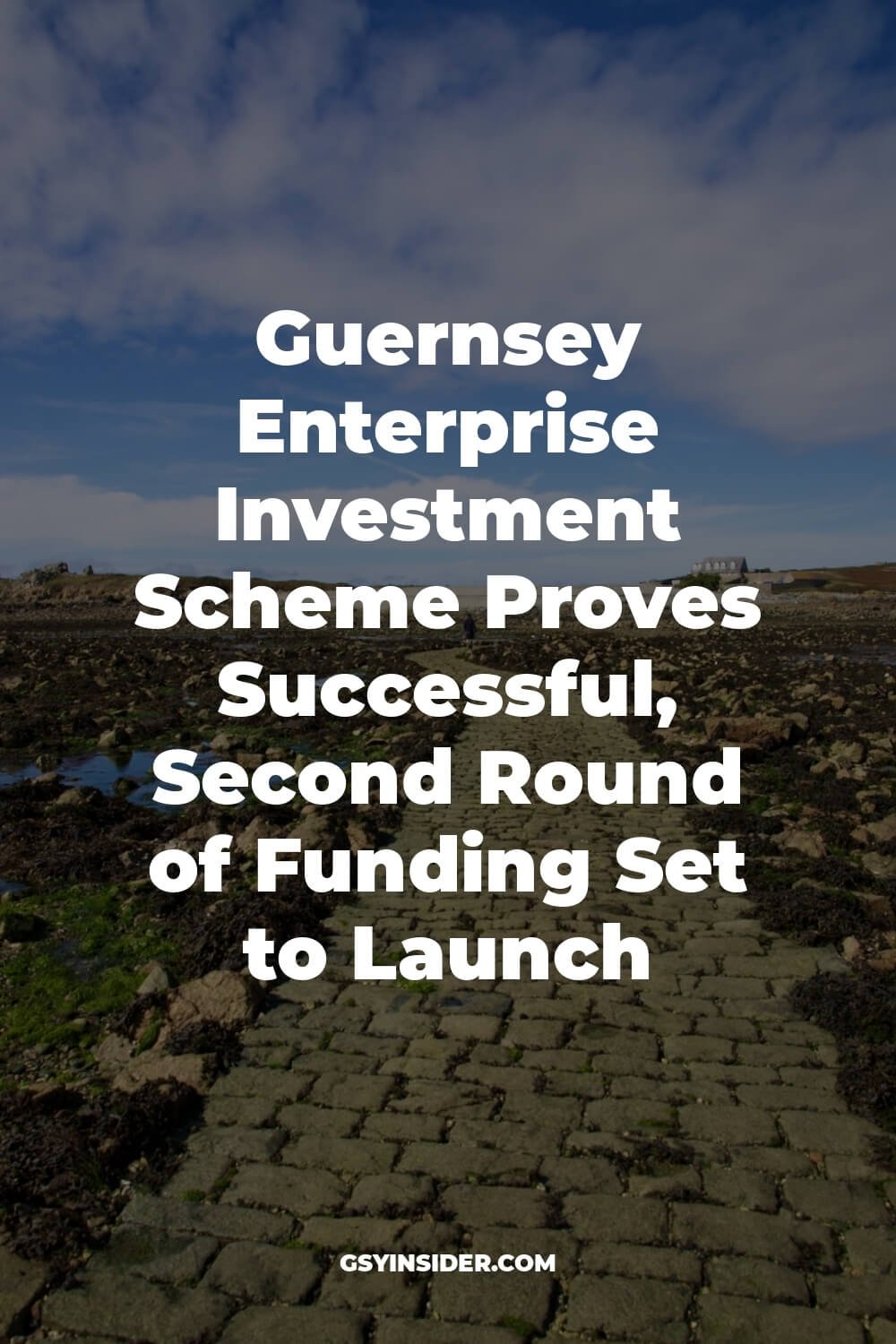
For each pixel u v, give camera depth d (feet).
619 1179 17.95
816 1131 19.48
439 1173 18.19
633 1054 22.71
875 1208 17.16
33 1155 18.39
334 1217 17.02
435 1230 16.63
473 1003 25.58
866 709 85.30
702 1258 15.97
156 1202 17.49
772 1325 14.62
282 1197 17.56
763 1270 15.69
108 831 43.98
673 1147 18.88
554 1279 15.58
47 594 349.61
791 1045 23.17
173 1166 18.48
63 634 219.61
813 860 37.35
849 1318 14.75
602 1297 15.19
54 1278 15.67
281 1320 14.84
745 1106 20.44
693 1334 14.52
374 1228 16.70
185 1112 20.34
